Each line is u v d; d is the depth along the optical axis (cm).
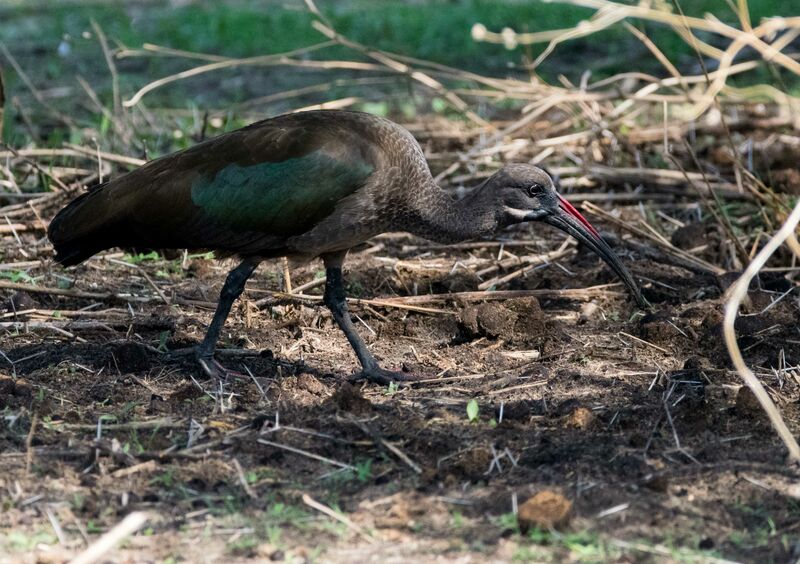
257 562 790
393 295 1352
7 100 1781
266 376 1123
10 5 3080
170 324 1212
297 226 1076
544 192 1177
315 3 3031
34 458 927
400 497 873
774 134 1833
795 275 1397
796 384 1085
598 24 1152
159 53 2455
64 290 1270
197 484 893
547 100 1709
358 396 1023
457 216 1145
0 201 1584
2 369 1104
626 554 792
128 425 982
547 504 824
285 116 1121
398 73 1952
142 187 1088
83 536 821
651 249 1465
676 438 962
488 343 1216
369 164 1075
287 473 914
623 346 1198
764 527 832
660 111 1980
